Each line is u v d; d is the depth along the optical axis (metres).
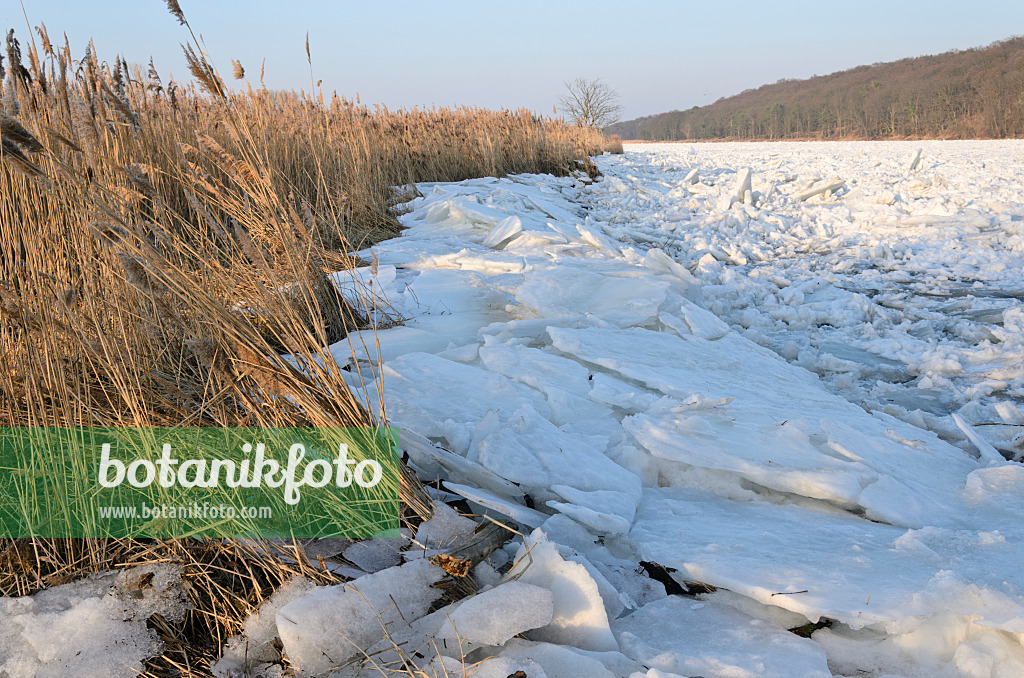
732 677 1.72
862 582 2.02
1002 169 13.41
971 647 1.78
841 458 2.81
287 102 9.20
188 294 2.12
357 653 1.82
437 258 6.08
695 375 3.74
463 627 1.81
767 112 111.62
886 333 5.05
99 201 2.21
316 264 4.18
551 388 3.42
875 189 11.11
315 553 2.12
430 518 2.27
